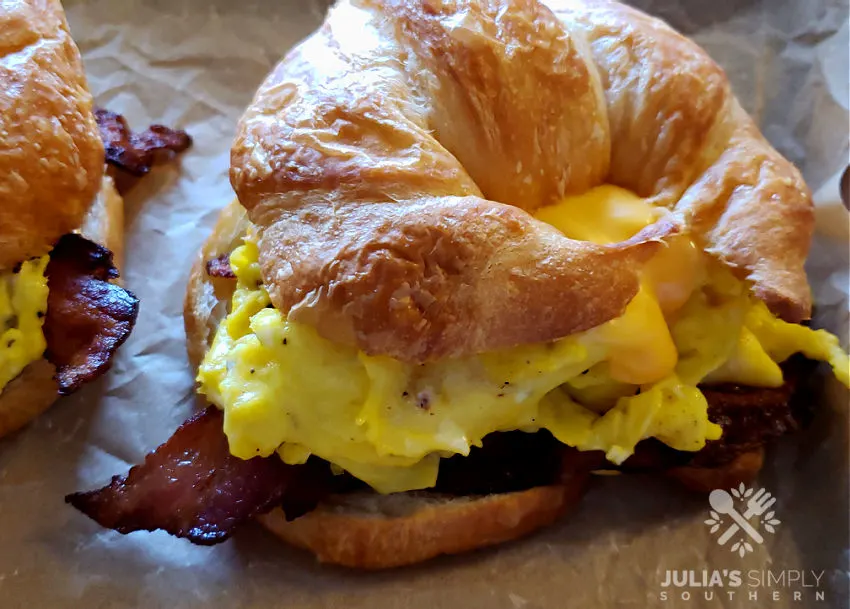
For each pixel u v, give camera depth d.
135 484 0.17
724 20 0.25
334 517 0.17
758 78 0.24
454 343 0.15
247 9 0.27
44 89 0.18
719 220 0.17
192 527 0.16
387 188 0.15
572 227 0.17
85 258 0.18
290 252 0.15
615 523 0.19
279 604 0.17
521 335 0.15
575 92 0.17
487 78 0.16
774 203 0.17
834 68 0.23
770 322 0.18
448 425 0.15
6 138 0.17
